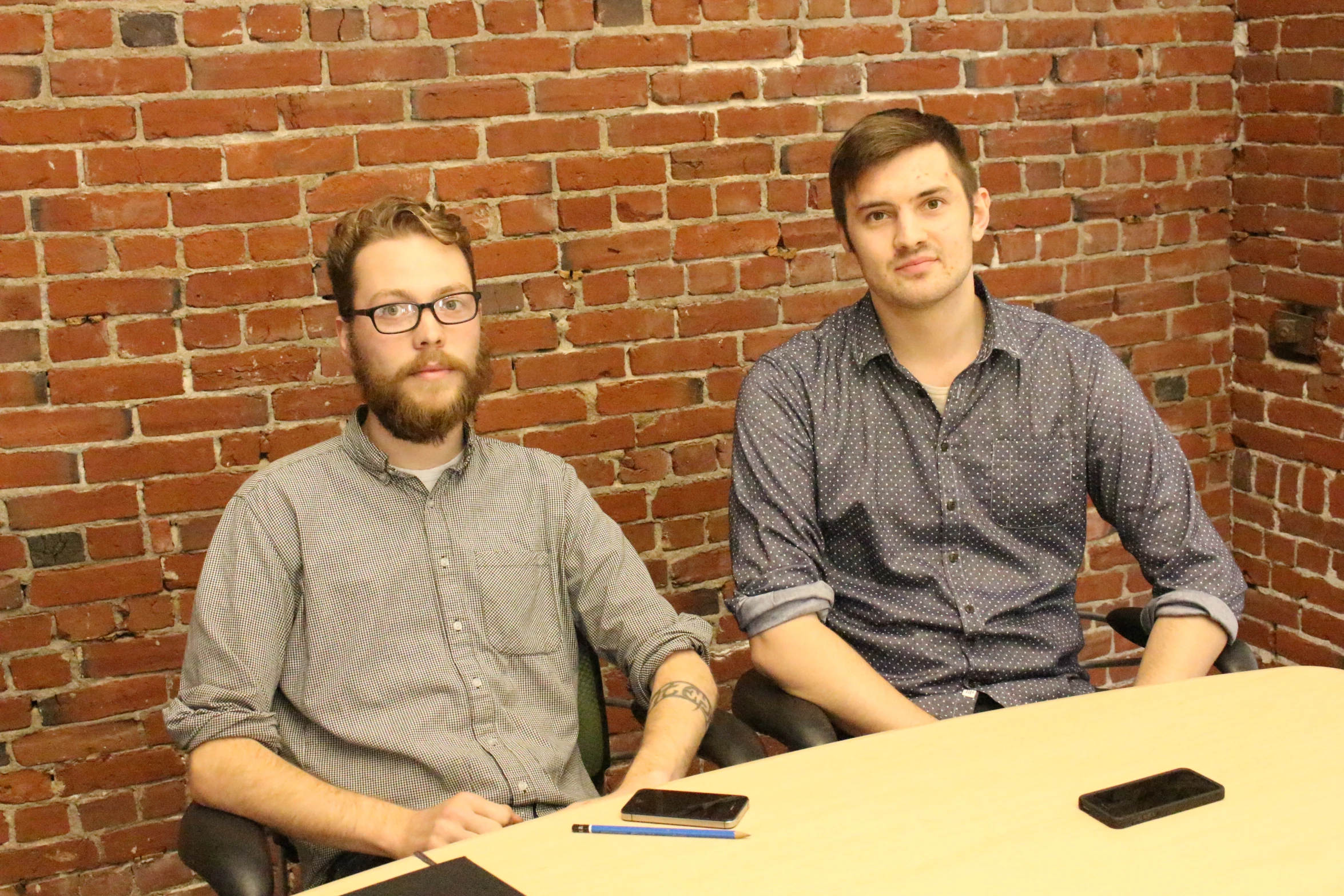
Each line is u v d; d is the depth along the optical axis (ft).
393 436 5.96
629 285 8.60
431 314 5.82
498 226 8.25
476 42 8.00
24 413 7.52
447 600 5.93
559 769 6.03
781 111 8.71
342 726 5.76
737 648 9.27
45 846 7.97
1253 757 4.68
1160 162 9.78
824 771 4.71
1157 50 9.62
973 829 4.24
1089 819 4.26
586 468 8.72
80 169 7.38
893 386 6.80
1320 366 9.53
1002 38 9.16
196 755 5.48
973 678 6.81
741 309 8.87
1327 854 3.99
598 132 8.35
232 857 4.91
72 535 7.72
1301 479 9.82
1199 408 10.28
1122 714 5.12
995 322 6.79
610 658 6.45
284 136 7.72
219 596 5.73
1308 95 9.30
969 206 6.66
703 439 8.95
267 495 5.86
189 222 7.62
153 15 7.37
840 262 9.04
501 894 3.88
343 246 5.96
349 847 5.29
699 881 3.98
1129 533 6.87
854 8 8.77
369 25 7.76
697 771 9.09
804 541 6.69
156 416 7.75
